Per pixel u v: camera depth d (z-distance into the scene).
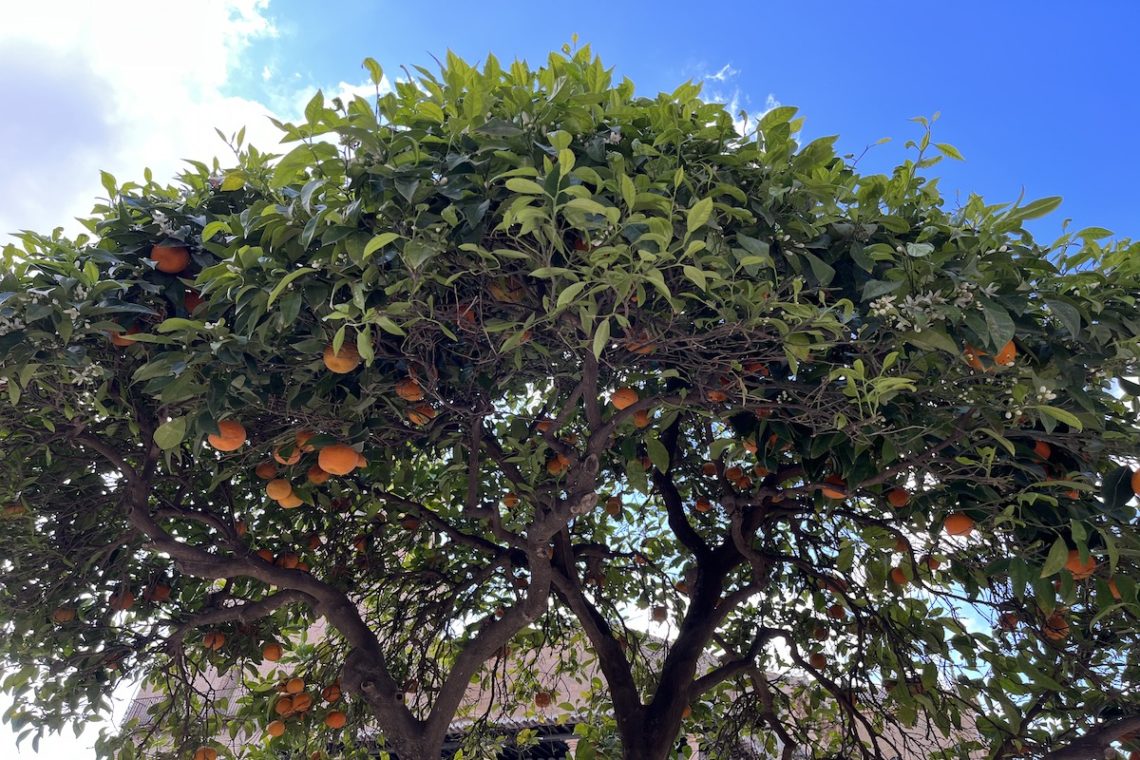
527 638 6.27
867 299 2.92
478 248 2.52
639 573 6.05
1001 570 3.01
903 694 4.64
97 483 4.23
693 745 6.79
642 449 4.79
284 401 3.25
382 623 5.70
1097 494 3.09
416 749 3.90
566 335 3.10
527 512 4.81
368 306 2.92
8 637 4.16
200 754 4.71
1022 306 2.82
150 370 2.80
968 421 3.05
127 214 3.24
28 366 2.84
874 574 4.71
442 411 3.64
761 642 5.03
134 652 4.60
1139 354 2.91
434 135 2.87
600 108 3.05
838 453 3.49
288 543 4.83
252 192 3.50
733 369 3.15
